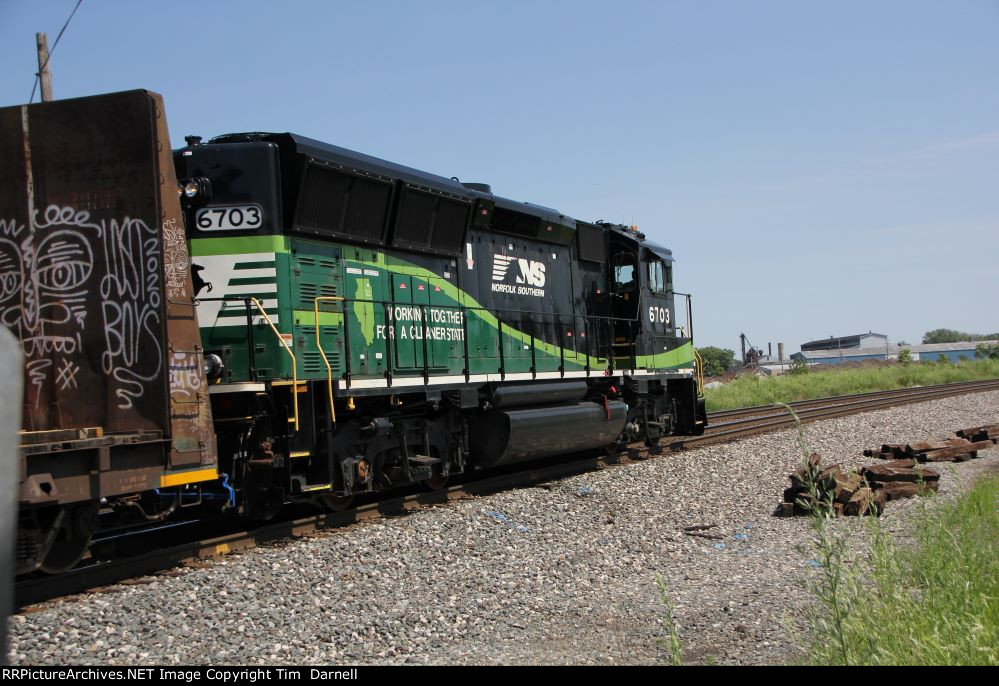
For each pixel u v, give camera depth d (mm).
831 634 4934
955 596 5598
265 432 8719
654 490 11273
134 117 6844
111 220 6902
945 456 14531
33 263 7051
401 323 10750
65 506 6465
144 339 6824
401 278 10883
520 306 13250
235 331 8875
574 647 5566
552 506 10141
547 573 7492
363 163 10133
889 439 17984
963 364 54781
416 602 6453
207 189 8930
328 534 8602
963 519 8078
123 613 5844
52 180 7031
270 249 9031
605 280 16016
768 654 5289
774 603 6418
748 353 71188
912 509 9930
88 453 6281
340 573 7020
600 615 6301
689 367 18078
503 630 5957
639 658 5289
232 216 9023
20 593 6180
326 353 9555
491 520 9250
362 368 10078
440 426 11445
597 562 7977
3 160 7098
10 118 7086
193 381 7137
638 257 15922
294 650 5355
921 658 4656
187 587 6434
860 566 6738
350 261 10109
